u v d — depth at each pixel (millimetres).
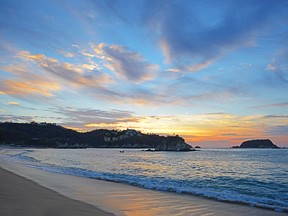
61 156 74562
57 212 8641
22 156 62531
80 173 25578
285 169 38375
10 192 11594
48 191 13188
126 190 15734
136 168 37938
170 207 11406
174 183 21703
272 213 11047
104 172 30188
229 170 36375
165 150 176875
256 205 12453
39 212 8430
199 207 11703
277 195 17047
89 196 12945
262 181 24281
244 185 21688
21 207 8867
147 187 17344
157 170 35062
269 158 75875
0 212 8086
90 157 72812
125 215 9359
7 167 26359
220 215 10422
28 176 19531
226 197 14617
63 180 18875
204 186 20734
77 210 9250
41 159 54656
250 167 41938
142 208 10867
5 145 177000
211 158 77000
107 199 12430
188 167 41312
